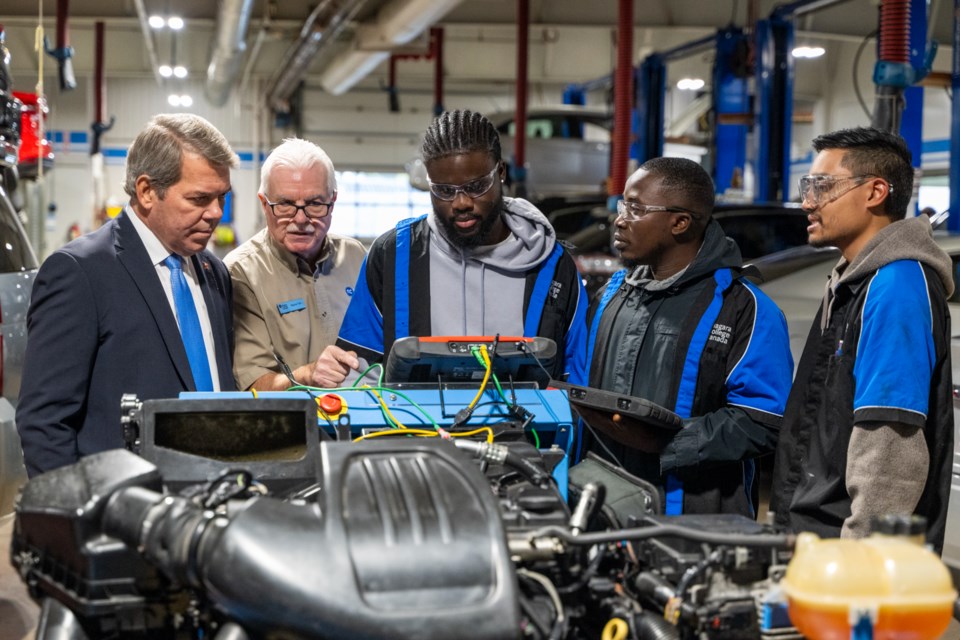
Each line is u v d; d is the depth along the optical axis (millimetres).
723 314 2328
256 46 15727
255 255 2859
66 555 1422
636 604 1471
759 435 2240
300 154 2736
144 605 1409
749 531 1501
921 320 2012
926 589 1223
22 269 3660
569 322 2541
